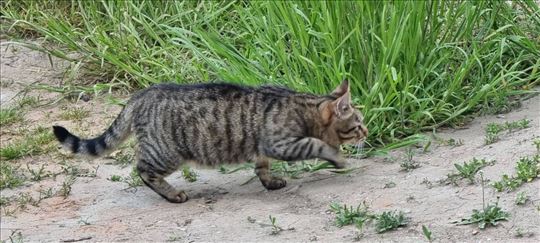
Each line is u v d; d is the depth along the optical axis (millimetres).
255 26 9844
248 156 8211
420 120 9055
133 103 8305
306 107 8172
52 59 12023
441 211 7262
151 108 8195
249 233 7355
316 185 8250
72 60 11570
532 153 7949
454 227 6977
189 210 8023
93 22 11914
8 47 12281
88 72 11594
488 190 7449
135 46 11258
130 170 9133
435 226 7035
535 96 9484
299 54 9133
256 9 9859
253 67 9516
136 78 10891
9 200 8586
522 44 9875
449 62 9508
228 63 9727
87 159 9172
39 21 12125
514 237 6715
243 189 8445
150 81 10570
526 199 7148
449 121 9133
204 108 8133
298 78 9141
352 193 7902
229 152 8188
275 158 8148
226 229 7488
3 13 12359
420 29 9180
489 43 9594
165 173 8234
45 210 8344
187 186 8648
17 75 11812
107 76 11500
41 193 8672
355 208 7559
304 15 9258
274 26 9555
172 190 8258
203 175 8875
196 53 9719
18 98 11250
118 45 11359
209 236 7395
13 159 9664
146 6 11867
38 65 12000
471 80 9523
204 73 9859
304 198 8023
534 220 6883
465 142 8641
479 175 7730
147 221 7863
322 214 7613
